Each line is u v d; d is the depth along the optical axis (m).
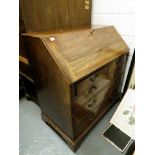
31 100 1.88
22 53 1.38
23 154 1.26
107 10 1.61
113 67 1.37
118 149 1.29
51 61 0.95
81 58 1.04
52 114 1.34
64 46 1.00
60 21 1.35
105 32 1.41
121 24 1.59
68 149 1.30
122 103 1.24
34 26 1.16
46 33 1.10
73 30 1.24
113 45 1.39
